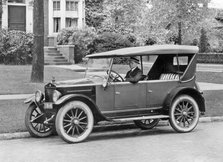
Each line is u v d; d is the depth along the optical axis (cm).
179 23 2612
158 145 952
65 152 890
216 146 933
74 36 3078
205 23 2783
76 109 989
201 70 2942
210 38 4047
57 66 2667
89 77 1080
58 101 965
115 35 3186
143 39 3500
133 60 1098
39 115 1068
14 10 3231
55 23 3419
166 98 1097
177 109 1105
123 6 4156
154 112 1100
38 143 994
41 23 1795
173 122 1095
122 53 1050
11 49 2688
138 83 1067
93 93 1018
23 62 2720
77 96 982
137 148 923
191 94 1123
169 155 848
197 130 1145
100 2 4241
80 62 3066
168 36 3212
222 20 4519
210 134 1082
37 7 1772
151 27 2989
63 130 975
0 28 2842
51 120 1016
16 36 2711
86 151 898
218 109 1411
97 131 1151
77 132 1006
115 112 1046
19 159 827
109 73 1041
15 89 1698
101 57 1072
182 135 1074
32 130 1055
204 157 829
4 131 1059
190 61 1134
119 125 1186
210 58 3859
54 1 3391
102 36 3156
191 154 855
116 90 1042
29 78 1966
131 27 4112
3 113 1259
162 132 1131
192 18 2588
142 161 801
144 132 1140
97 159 823
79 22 3459
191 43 3900
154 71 1162
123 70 1159
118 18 4194
